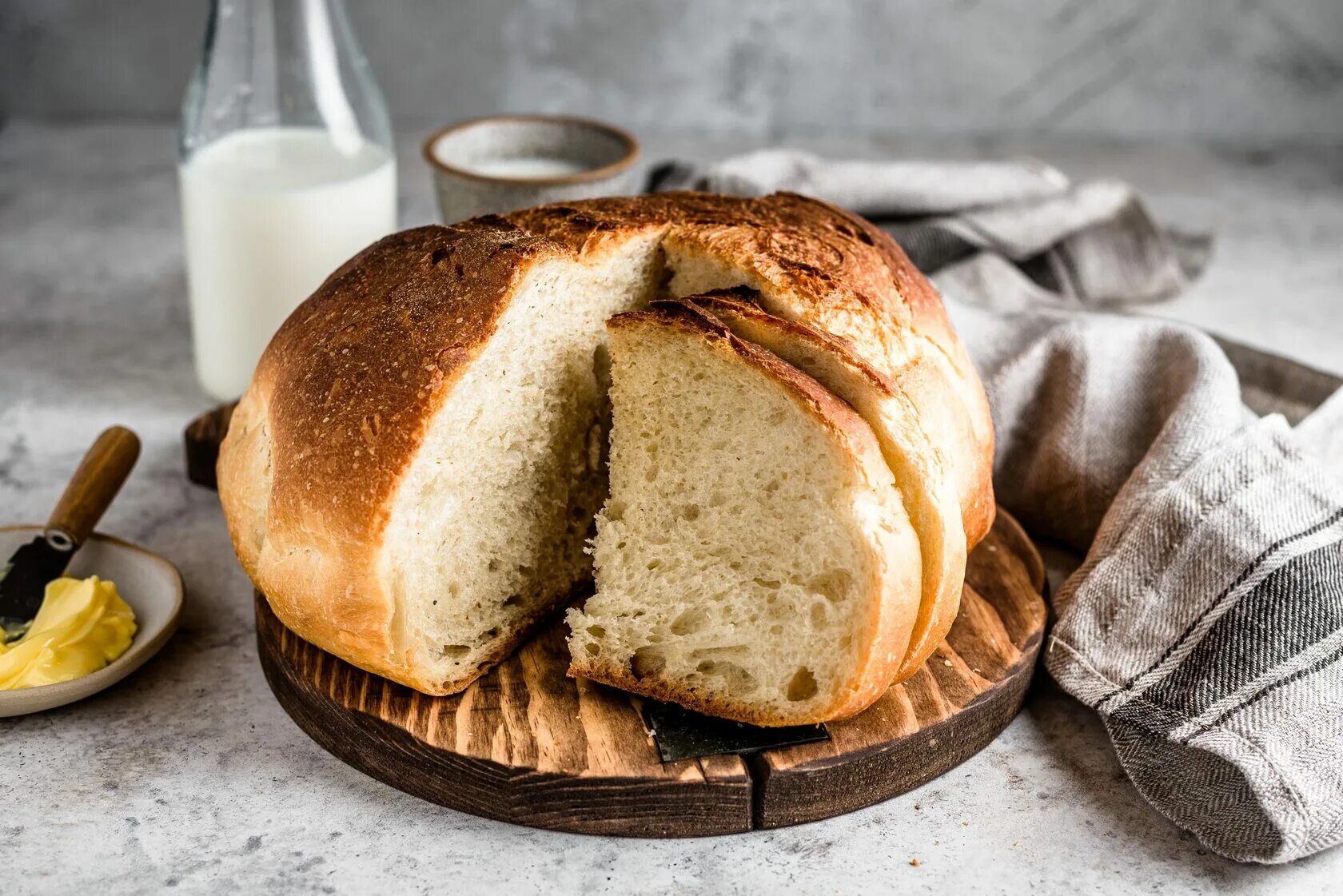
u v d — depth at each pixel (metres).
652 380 0.55
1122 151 1.05
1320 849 0.52
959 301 0.71
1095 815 0.54
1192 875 0.51
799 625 0.53
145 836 0.52
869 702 0.53
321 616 0.54
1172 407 0.66
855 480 0.51
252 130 0.72
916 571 0.52
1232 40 1.03
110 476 0.61
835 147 1.03
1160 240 0.83
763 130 1.06
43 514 0.66
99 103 1.04
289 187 0.70
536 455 0.57
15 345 0.79
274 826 0.52
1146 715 0.55
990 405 0.67
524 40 1.02
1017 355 0.67
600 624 0.55
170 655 0.60
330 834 0.52
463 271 0.55
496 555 0.57
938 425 0.56
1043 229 0.80
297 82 0.72
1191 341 0.66
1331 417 0.65
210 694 0.58
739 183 0.79
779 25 1.02
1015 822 0.53
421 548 0.54
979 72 1.04
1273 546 0.56
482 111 1.05
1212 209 0.95
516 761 0.52
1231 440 0.60
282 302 0.71
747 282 0.56
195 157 0.71
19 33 1.00
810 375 0.54
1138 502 0.60
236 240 0.70
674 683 0.54
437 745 0.52
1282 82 1.05
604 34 1.02
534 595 0.59
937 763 0.54
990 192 0.82
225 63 0.71
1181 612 0.56
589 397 0.59
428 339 0.53
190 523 0.67
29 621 0.58
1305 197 0.98
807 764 0.52
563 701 0.55
